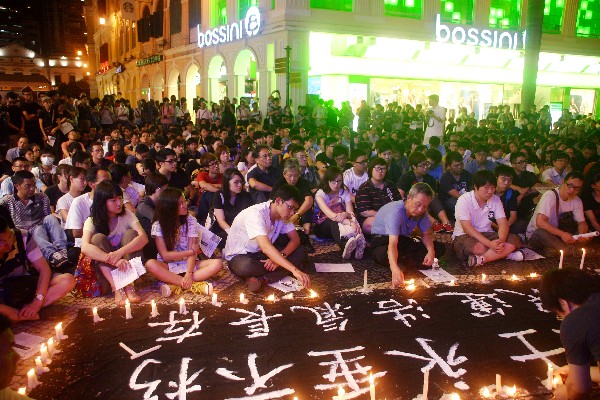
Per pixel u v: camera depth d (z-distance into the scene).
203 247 5.82
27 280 4.64
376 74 21.84
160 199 5.32
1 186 6.91
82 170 6.25
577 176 6.41
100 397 3.41
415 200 5.40
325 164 8.67
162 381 3.58
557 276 3.03
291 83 18.45
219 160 8.98
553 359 3.88
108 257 5.02
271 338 4.21
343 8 19.16
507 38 22.50
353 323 4.50
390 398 3.37
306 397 3.39
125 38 41.31
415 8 20.59
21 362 3.91
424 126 18.78
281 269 5.56
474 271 6.10
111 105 20.77
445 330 4.35
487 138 14.22
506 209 7.21
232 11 22.39
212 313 4.71
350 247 6.45
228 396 3.41
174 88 30.30
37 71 87.69
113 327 4.41
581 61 26.17
